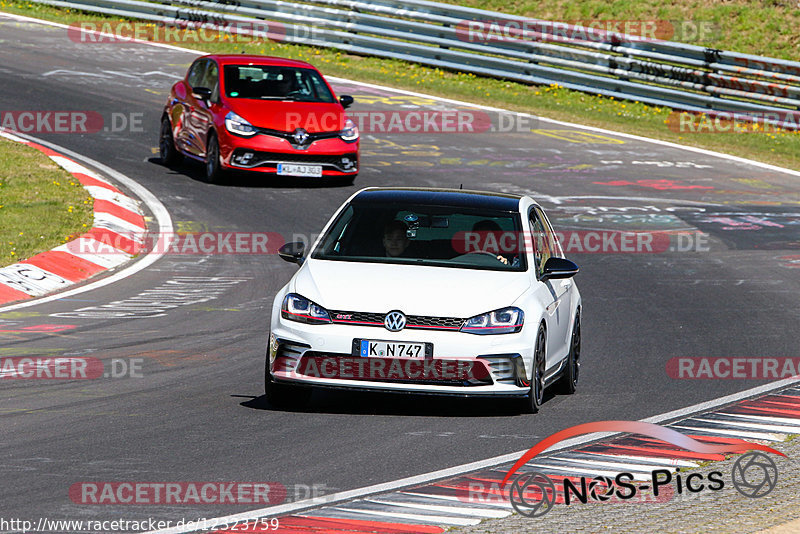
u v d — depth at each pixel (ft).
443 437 89.51
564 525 68.18
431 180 226.58
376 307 94.73
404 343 93.61
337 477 77.87
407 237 105.19
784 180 247.91
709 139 285.84
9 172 206.18
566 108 306.96
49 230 173.68
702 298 155.22
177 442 85.71
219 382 107.14
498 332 94.94
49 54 324.19
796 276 170.71
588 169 246.88
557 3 394.73
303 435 88.94
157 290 152.15
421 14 339.57
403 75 332.60
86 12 389.80
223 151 211.82
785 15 372.38
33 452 81.87
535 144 268.00
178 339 125.70
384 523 68.18
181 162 235.20
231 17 362.12
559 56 325.42
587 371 117.29
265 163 210.59
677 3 382.63
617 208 214.69
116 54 333.21
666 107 312.50
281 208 201.57
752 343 130.41
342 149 214.07
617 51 315.17
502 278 100.48
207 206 201.26
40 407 95.45
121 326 131.44
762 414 99.60
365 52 351.67
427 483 76.95
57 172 209.97
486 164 244.63
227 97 216.74
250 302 146.92
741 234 199.00
